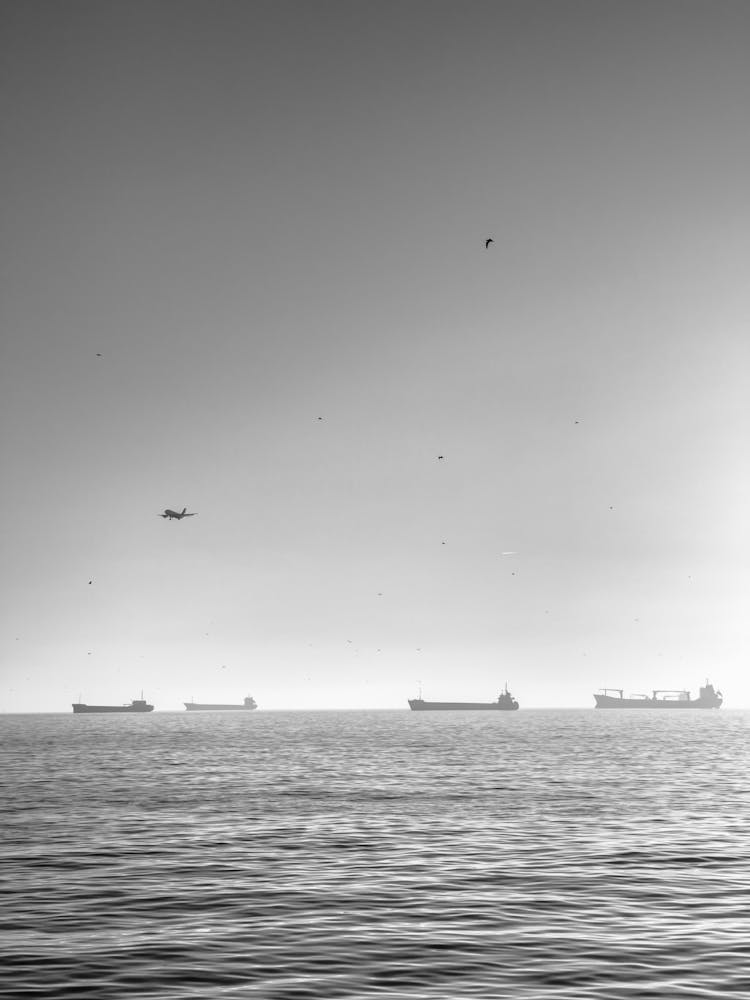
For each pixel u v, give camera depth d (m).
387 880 37.31
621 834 50.31
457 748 140.88
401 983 23.06
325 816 58.25
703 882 36.69
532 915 30.84
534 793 72.25
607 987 22.61
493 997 21.89
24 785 80.12
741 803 65.19
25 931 28.75
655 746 145.88
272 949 26.44
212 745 155.25
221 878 37.78
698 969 24.17
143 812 60.34
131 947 26.70
